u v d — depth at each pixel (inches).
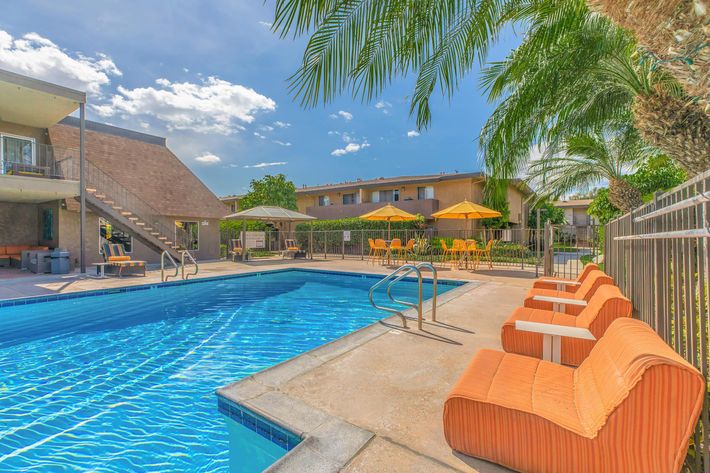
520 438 79.7
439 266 569.3
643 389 67.7
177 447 115.9
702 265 84.0
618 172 386.0
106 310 306.5
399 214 588.1
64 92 459.2
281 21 104.1
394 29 116.0
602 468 71.2
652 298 152.6
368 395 119.1
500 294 310.2
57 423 130.6
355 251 897.5
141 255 657.6
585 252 797.2
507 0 142.9
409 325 208.5
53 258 476.1
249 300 362.0
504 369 101.3
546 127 220.5
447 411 87.7
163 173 765.3
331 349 165.8
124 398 149.5
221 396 119.0
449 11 121.3
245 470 106.6
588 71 188.4
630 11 74.5
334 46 111.3
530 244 616.4
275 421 102.7
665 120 175.6
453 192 878.4
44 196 512.7
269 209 713.0
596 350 98.0
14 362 189.9
